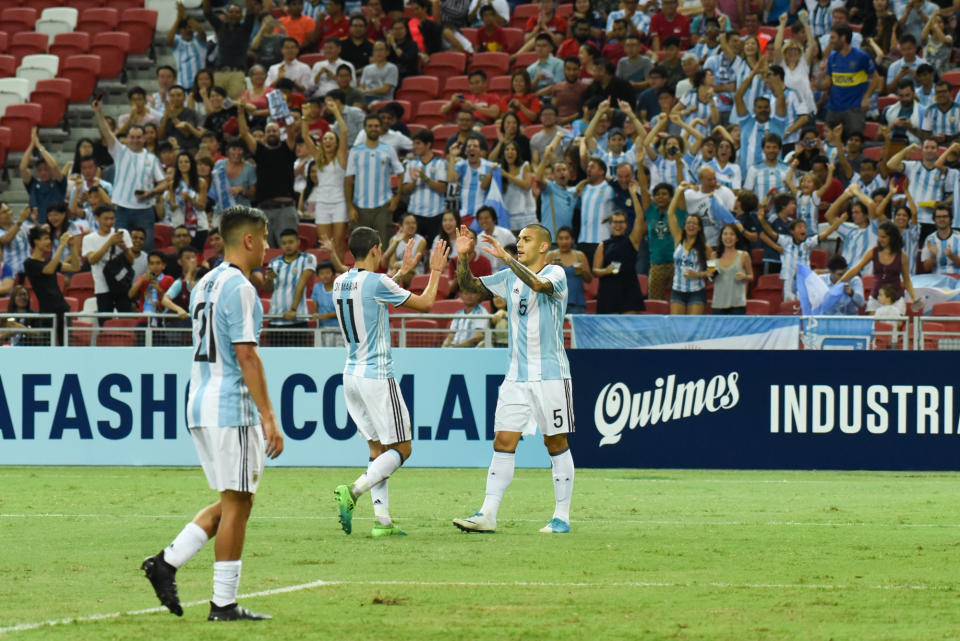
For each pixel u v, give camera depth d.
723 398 36.62
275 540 23.88
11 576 19.77
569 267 42.09
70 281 48.41
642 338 36.91
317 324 39.09
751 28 53.03
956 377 36.22
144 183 49.22
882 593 18.19
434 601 17.30
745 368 36.59
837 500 31.03
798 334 36.62
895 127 48.81
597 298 42.59
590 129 48.41
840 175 48.09
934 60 53.03
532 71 55.53
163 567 15.27
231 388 15.23
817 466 36.47
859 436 36.38
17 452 38.34
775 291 43.62
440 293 44.16
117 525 26.36
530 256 25.00
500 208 46.44
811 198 45.12
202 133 53.28
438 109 56.44
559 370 24.88
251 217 15.54
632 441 36.84
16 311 43.16
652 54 55.09
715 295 41.53
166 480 35.38
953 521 27.09
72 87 63.56
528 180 47.22
